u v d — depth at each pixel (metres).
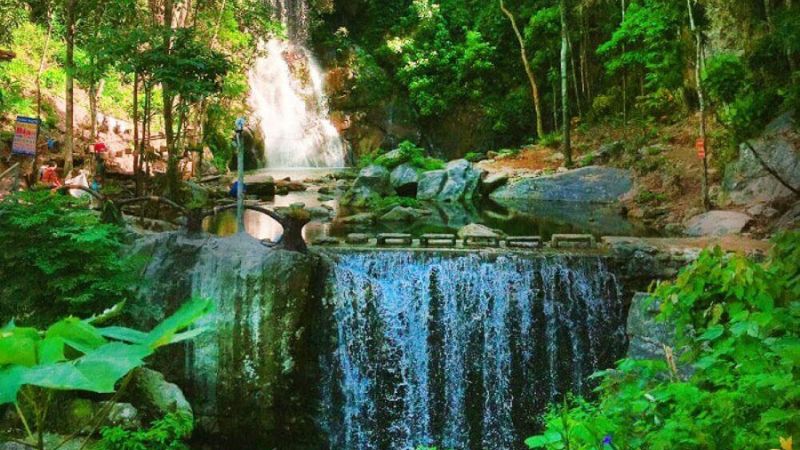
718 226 11.91
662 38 17.66
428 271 8.70
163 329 1.24
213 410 7.87
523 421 8.69
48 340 1.20
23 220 6.33
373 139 27.69
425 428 8.66
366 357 8.59
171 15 12.25
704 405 2.66
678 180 15.95
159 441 6.07
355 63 28.34
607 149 19.14
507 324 8.71
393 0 30.00
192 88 11.15
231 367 7.84
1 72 16.53
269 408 7.93
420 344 8.67
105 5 13.46
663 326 6.04
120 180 14.88
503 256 8.75
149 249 8.04
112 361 1.15
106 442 5.74
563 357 8.77
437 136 28.30
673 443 2.50
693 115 19.36
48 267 6.28
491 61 27.56
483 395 8.72
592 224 13.63
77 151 15.81
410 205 15.55
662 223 13.53
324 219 14.02
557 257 8.80
